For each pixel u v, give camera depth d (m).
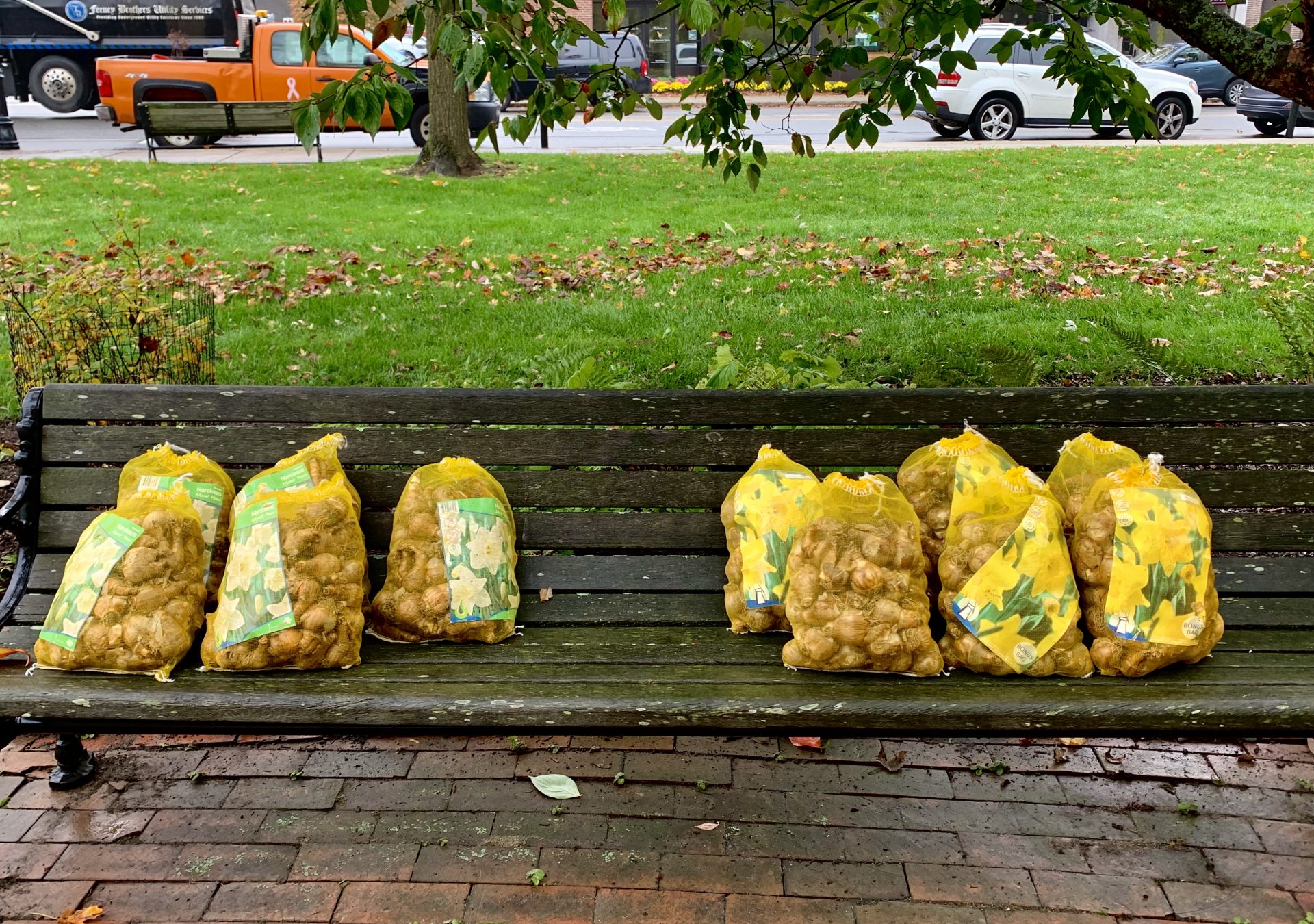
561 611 2.86
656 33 28.14
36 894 2.47
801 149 3.84
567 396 2.97
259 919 2.40
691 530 2.98
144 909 2.43
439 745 3.07
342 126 2.83
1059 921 2.38
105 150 16.39
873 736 2.36
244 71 16.08
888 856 2.59
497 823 2.72
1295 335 4.59
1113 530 2.54
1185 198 11.12
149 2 19.89
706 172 13.34
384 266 8.14
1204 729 2.30
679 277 7.66
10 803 2.79
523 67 3.20
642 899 2.45
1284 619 2.79
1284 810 2.75
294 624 2.46
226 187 11.88
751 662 2.59
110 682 2.41
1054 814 2.75
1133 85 3.56
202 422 2.99
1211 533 2.84
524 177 12.82
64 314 4.41
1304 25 2.53
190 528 2.63
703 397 2.97
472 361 5.80
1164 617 2.46
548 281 7.51
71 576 2.52
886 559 2.48
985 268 7.81
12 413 5.23
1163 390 2.98
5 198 11.05
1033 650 2.47
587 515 2.99
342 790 2.85
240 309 6.82
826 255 8.34
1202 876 2.52
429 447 2.97
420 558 2.70
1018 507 2.57
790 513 2.72
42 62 20.39
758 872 2.54
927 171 13.16
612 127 20.61
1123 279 7.51
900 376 5.51
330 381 5.54
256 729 2.36
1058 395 2.97
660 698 2.34
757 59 3.83
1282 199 11.00
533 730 2.33
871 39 3.80
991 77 17.03
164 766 2.96
